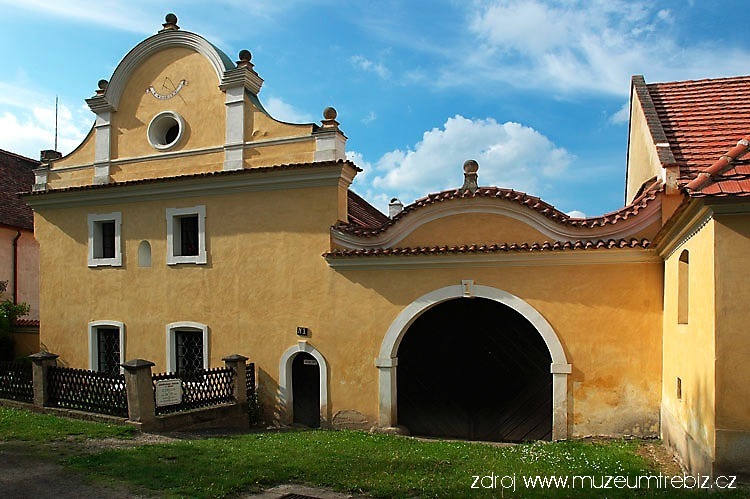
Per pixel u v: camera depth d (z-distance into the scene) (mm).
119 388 11938
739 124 11430
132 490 7766
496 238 12086
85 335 15750
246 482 8156
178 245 14984
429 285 12414
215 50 14562
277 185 13734
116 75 15672
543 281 11703
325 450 10023
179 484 7996
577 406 11391
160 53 15352
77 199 15930
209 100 14695
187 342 14742
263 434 11969
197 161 14711
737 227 7266
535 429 12383
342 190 13500
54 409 12633
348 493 7859
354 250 13000
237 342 13992
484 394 12773
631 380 11141
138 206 15305
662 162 10812
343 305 13055
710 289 7430
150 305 14984
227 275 14188
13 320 17922
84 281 15875
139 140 15484
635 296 11180
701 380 7812
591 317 11398
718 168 7340
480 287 12055
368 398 12742
